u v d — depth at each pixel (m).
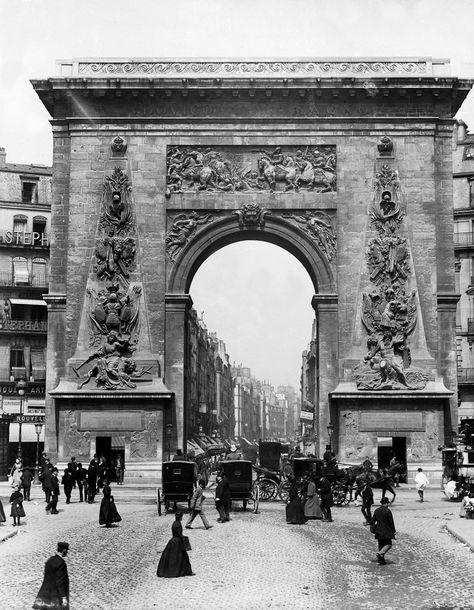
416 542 34.44
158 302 62.12
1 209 96.44
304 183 63.53
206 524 38.12
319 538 35.34
